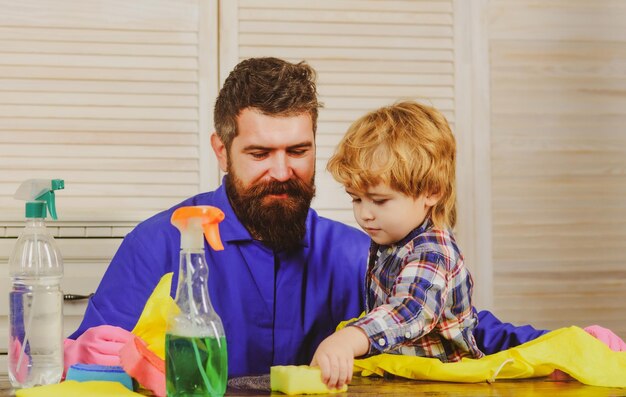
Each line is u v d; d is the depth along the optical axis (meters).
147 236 1.62
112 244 2.20
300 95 1.48
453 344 1.32
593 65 2.43
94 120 2.26
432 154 1.31
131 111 2.27
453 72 2.37
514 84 2.39
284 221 1.52
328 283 1.65
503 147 2.38
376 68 2.34
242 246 1.61
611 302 2.41
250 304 1.60
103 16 2.27
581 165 2.42
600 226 2.42
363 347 1.12
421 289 1.21
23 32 2.24
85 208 2.24
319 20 2.32
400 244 1.33
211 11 2.29
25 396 1.01
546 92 2.41
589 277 2.41
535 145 2.40
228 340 1.59
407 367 1.18
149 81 2.28
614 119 2.43
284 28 2.31
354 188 1.31
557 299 2.39
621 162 2.43
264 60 1.52
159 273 1.60
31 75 2.24
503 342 1.40
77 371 1.11
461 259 1.31
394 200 1.30
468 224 2.36
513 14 2.40
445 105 2.37
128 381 1.10
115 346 1.24
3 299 2.16
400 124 1.32
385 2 2.35
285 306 1.61
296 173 1.50
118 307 1.57
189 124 2.29
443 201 1.34
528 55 2.40
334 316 1.65
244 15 2.30
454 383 1.14
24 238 1.17
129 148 2.27
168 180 2.27
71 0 2.26
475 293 2.36
